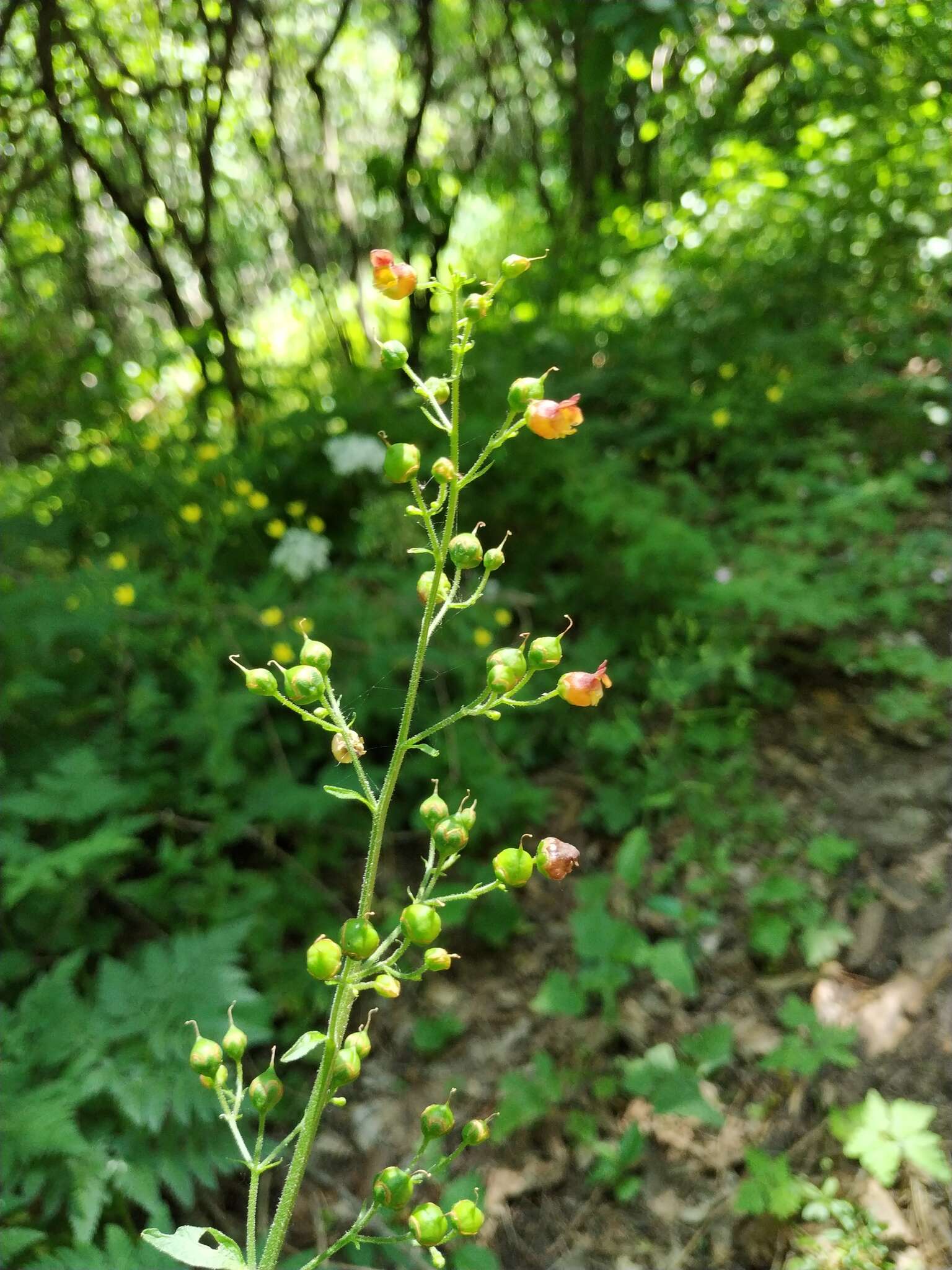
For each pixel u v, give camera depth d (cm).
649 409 486
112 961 222
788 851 305
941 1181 207
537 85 672
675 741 338
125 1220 208
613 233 621
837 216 544
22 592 309
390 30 585
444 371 483
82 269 514
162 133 490
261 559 381
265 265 636
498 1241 219
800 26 404
